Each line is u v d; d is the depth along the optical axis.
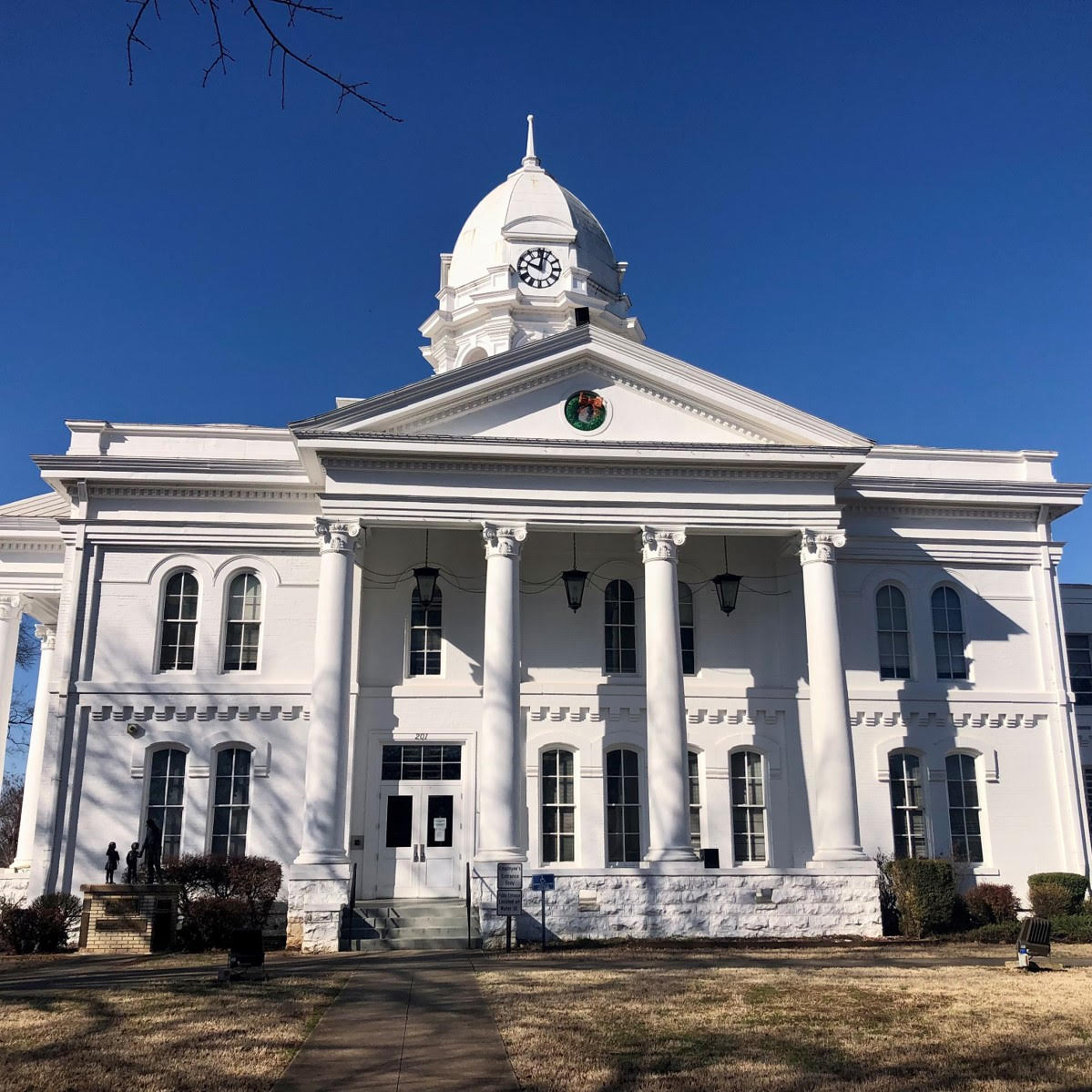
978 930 23.61
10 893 28.20
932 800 27.77
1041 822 27.97
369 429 25.52
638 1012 13.62
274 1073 10.79
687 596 28.50
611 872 23.34
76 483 27.12
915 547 29.16
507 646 24.58
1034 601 29.45
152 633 26.64
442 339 38.53
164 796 25.98
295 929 22.38
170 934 22.27
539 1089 10.21
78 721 25.95
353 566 25.42
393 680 27.02
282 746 26.30
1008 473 30.19
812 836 26.98
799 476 26.55
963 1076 10.65
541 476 25.89
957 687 28.50
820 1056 11.38
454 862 26.14
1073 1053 11.53
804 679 27.88
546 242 38.22
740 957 19.72
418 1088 10.24
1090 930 23.64
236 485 27.34
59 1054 11.44
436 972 17.41
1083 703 36.47
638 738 27.19
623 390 26.72
